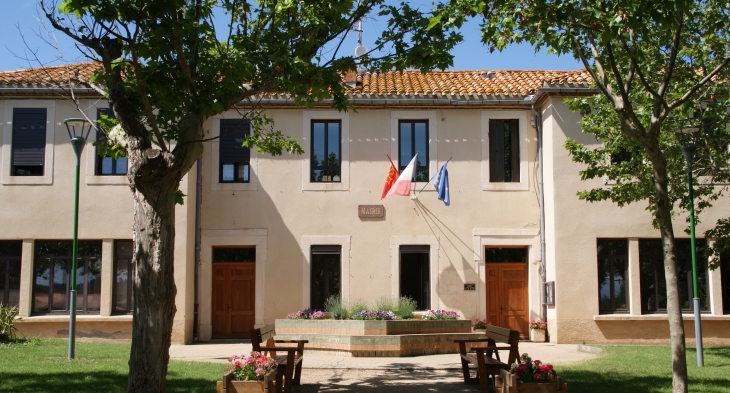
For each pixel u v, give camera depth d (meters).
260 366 8.19
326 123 18.31
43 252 17.03
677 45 8.51
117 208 16.97
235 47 8.83
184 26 7.66
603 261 17.00
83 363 11.37
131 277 17.00
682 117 11.65
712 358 13.04
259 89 9.02
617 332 16.62
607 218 16.91
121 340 16.58
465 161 18.09
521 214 17.92
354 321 14.60
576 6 8.43
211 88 8.52
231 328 17.83
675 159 12.72
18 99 17.19
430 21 8.57
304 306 17.64
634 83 11.23
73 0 7.23
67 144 17.16
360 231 17.92
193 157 8.05
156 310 7.69
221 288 17.97
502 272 18.02
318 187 18.02
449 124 18.19
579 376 10.53
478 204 17.95
